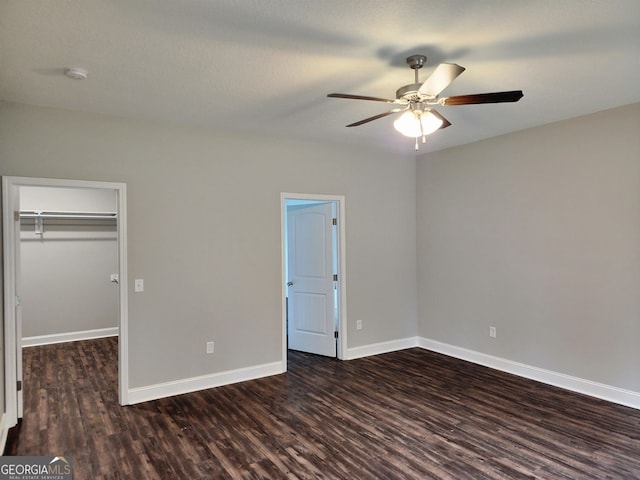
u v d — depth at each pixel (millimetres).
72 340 6117
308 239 5332
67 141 3486
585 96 3314
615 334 3672
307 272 5363
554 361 4129
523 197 4355
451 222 5160
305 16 2090
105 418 3463
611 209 3674
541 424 3301
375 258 5305
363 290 5215
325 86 3037
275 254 4539
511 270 4492
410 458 2826
